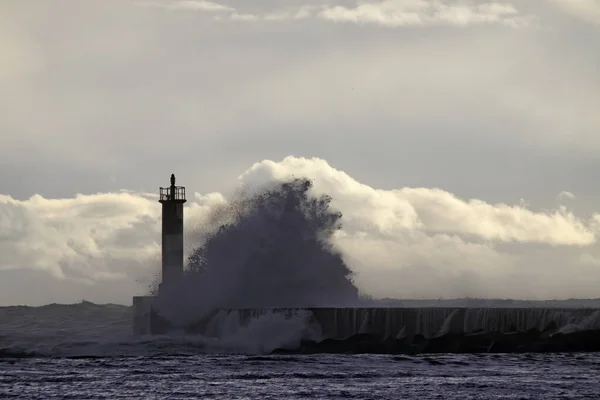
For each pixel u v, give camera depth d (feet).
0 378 399.03
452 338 485.97
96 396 360.28
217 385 381.60
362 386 378.12
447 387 374.22
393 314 491.31
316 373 410.11
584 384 379.76
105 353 481.87
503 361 447.42
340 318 496.64
